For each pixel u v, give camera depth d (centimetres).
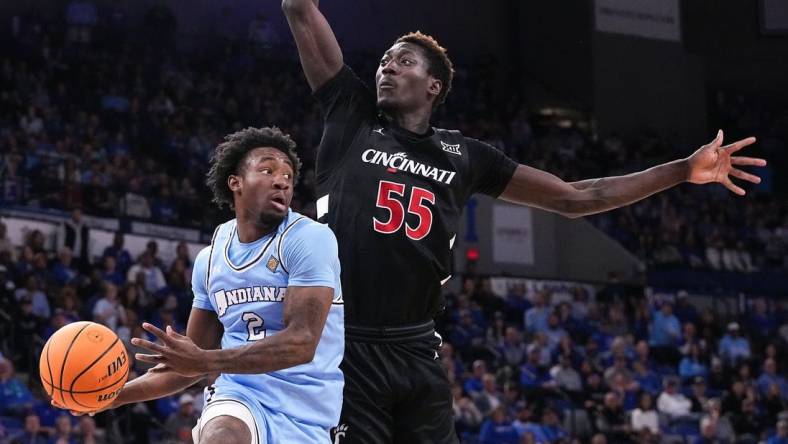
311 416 374
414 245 412
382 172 418
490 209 2127
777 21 2605
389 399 410
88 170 1659
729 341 1750
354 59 2373
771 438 1440
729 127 2731
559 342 1582
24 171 1573
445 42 2566
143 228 1606
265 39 2267
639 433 1396
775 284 2116
